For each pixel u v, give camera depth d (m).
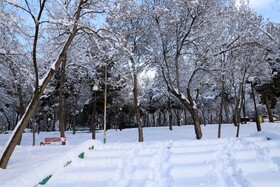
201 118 56.56
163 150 8.97
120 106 39.72
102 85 29.77
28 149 12.49
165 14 21.03
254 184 5.79
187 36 21.45
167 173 7.02
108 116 43.81
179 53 21.30
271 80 31.22
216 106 48.06
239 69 24.56
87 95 39.28
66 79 30.08
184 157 7.97
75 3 12.44
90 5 11.30
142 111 46.16
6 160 8.11
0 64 19.11
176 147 9.04
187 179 6.57
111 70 26.86
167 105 41.06
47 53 20.12
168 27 21.36
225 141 10.11
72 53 23.50
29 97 31.61
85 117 45.03
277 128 25.67
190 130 27.52
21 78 19.70
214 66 21.41
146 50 22.67
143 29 21.83
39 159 9.02
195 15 19.73
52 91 32.16
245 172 6.69
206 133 24.98
